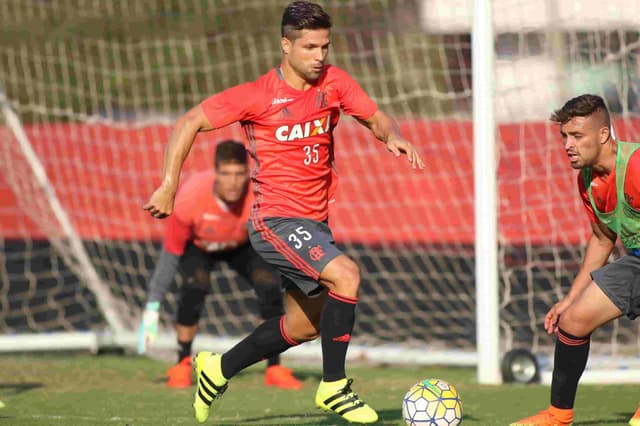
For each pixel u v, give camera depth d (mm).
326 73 15789
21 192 36656
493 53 23484
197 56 45438
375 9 41344
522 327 29562
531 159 31016
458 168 35219
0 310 34469
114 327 29859
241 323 33406
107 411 19484
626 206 15031
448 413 14930
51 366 27297
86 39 43625
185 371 23750
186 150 15078
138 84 44812
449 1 37094
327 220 16250
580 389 22703
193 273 23469
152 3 44875
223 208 22781
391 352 27344
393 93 40531
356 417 15016
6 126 38156
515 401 20766
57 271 37438
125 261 37062
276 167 15609
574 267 31031
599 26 27328
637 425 16781
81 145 38406
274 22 45469
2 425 17250
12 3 43688
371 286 35188
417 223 34469
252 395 22141
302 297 15984
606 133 14875
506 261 31078
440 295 33969
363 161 36438
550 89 29688
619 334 29828
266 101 15414
